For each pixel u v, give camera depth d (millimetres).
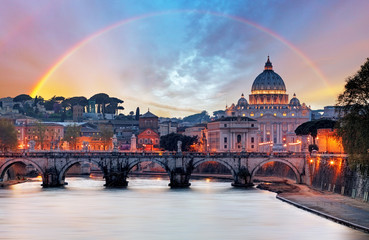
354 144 142500
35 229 128250
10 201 171250
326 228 125938
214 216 144500
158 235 122125
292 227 128000
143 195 188750
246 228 128625
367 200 156000
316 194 183500
